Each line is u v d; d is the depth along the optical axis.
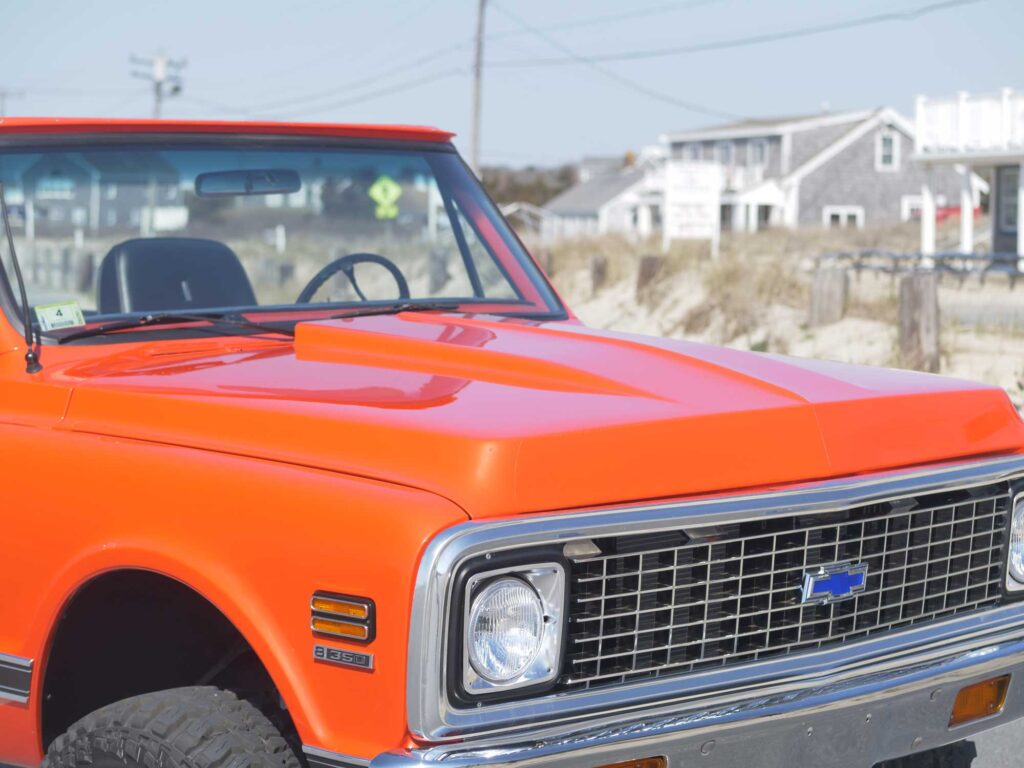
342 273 4.40
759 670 2.86
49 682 3.22
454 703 2.53
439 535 2.53
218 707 2.85
